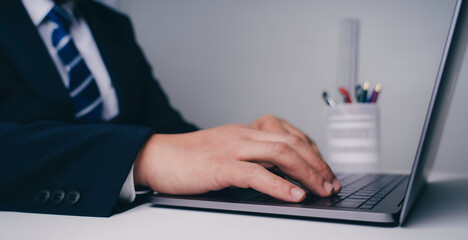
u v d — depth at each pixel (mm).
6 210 397
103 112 942
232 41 1436
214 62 1456
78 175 404
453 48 300
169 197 411
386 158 1298
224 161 416
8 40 698
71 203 384
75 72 828
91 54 935
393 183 535
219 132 482
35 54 709
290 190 378
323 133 1361
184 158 433
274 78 1400
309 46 1362
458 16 278
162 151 446
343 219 340
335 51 1338
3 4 712
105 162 406
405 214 323
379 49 1291
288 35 1381
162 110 1077
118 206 411
